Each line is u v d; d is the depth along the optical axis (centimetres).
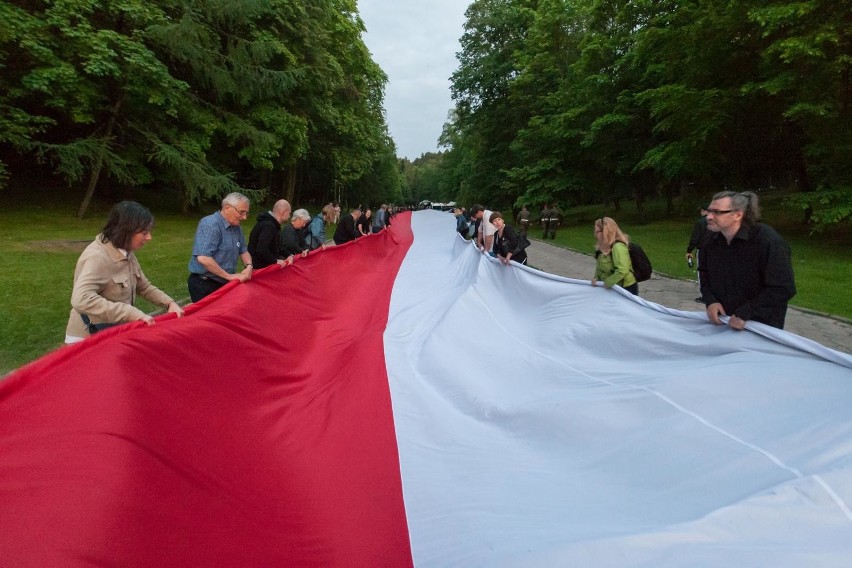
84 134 2155
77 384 235
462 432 369
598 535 196
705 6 1750
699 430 270
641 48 2070
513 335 575
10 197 2109
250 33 2392
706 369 316
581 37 3216
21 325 695
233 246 561
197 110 2289
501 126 3975
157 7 2067
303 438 346
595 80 2694
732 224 351
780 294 339
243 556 212
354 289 944
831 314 775
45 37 1644
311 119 3067
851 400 253
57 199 2262
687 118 1916
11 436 197
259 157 2459
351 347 597
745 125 1919
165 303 399
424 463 328
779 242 344
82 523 173
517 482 286
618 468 273
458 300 670
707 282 384
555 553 182
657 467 260
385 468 321
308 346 562
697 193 2536
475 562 204
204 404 312
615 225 542
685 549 174
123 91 1975
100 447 207
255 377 401
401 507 277
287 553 225
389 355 570
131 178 2067
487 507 261
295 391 431
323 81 2822
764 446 241
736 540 178
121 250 349
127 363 271
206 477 248
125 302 359
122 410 234
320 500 276
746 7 1532
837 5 1349
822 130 1501
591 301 537
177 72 2269
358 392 451
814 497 189
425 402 432
